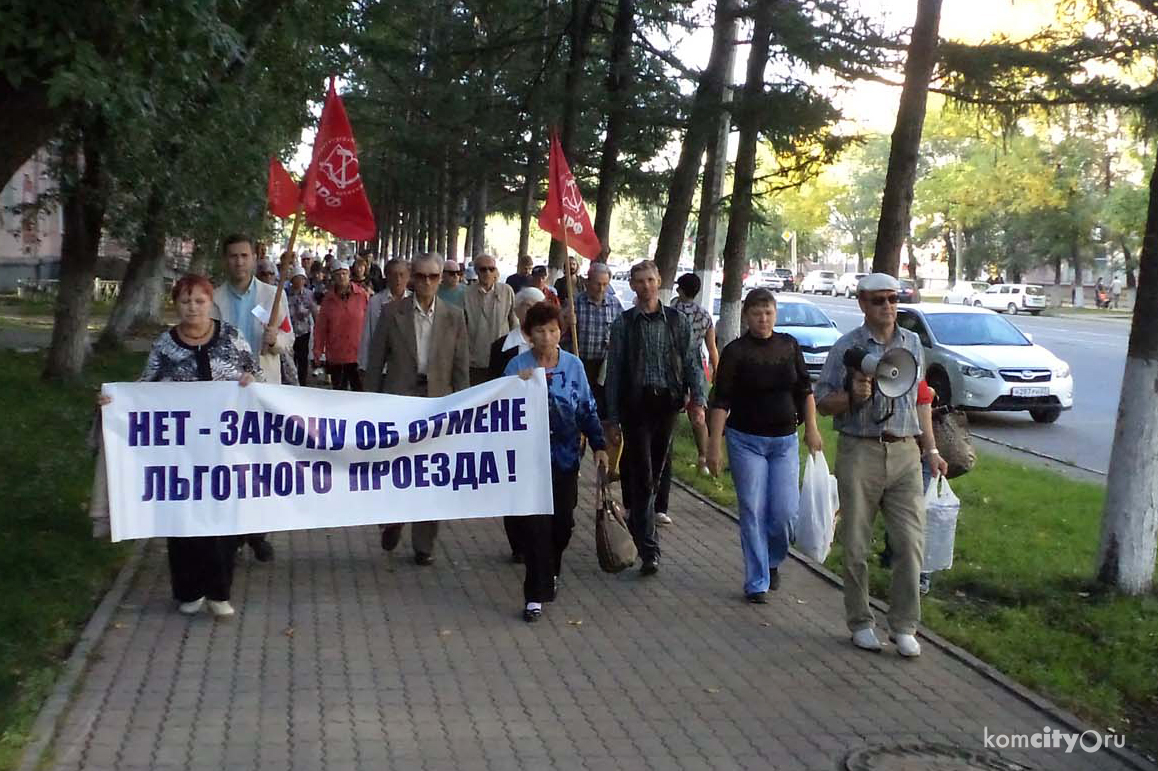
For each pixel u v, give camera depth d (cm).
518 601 762
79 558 779
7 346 2133
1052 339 3822
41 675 570
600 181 1889
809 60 1330
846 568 688
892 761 528
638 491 835
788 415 775
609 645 681
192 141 1520
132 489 688
